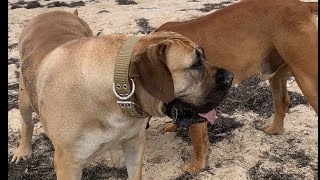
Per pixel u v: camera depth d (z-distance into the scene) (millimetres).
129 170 1576
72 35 1801
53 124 1408
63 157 1423
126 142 1510
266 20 1766
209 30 1772
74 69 1361
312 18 1729
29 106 1854
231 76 1364
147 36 1323
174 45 1265
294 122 2107
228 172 1806
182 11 3744
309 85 1740
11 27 3646
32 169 1922
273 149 1934
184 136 2064
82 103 1347
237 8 1802
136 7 4051
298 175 1777
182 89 1312
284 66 1877
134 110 1307
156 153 1959
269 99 2295
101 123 1363
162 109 1349
